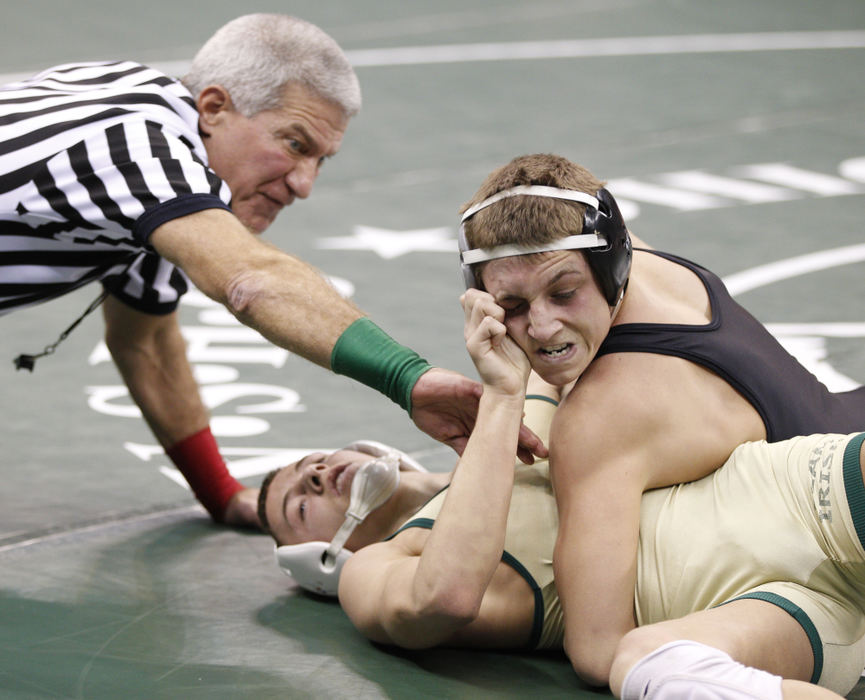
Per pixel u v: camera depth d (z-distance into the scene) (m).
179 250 8.30
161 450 12.73
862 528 7.36
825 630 7.44
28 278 9.35
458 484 7.78
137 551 10.57
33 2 35.06
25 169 8.73
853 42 33.69
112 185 8.54
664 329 8.03
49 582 9.91
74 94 9.27
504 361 7.76
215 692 8.12
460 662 8.52
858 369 13.83
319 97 9.74
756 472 7.82
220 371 14.65
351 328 7.99
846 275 17.28
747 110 27.33
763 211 20.39
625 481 7.80
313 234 19.67
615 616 7.66
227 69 9.64
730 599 7.58
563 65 31.36
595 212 7.53
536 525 8.45
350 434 12.93
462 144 24.84
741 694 6.59
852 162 23.39
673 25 36.12
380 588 8.34
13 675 8.34
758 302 16.25
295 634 9.02
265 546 10.78
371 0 38.91
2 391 14.05
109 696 8.06
